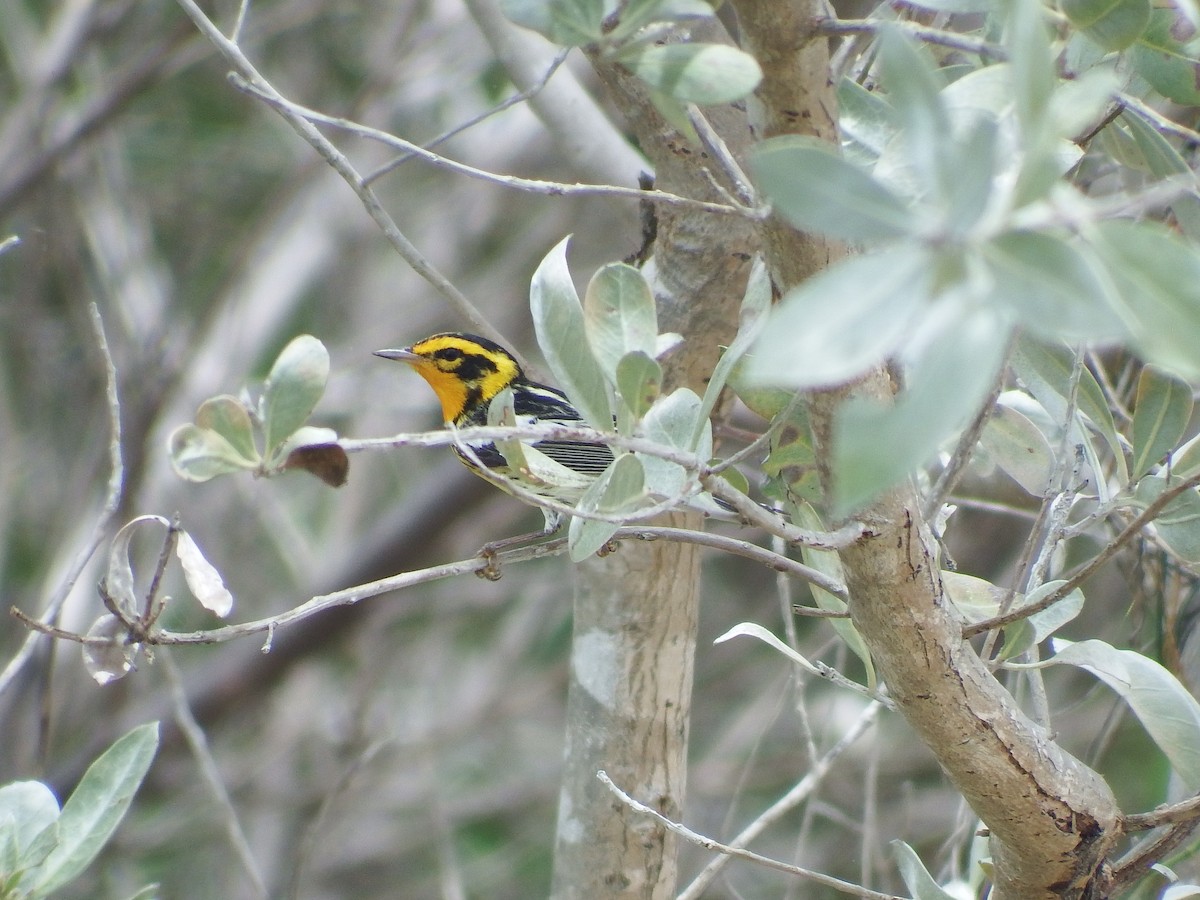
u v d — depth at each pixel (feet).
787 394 22.65
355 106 62.39
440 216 72.74
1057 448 26.20
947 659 19.66
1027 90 11.71
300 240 71.82
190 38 63.57
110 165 65.62
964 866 32.63
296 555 66.74
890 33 11.42
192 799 62.23
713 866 26.81
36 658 58.39
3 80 71.46
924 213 11.17
